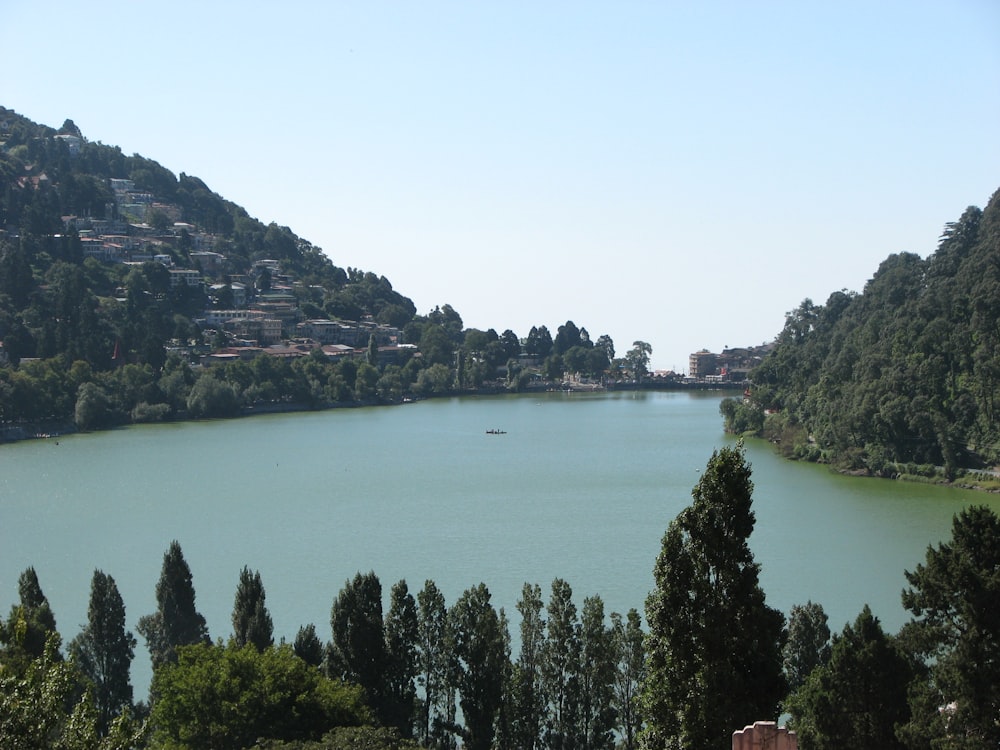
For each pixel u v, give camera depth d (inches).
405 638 4291.3
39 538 7795.3
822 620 4052.7
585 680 4097.0
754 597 2716.5
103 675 4328.3
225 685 3580.2
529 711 4099.4
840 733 2785.4
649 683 2773.1
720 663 2657.5
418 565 6943.9
